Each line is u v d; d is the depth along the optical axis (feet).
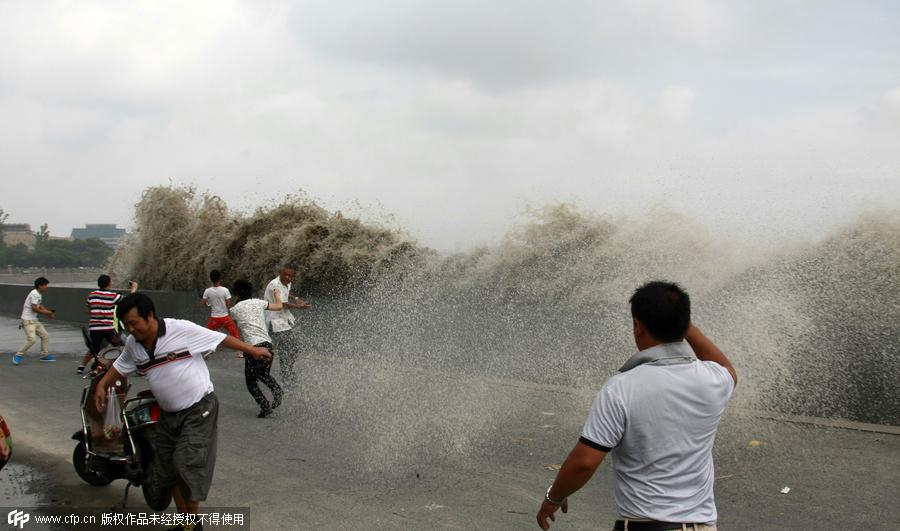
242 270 59.82
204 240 64.69
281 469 20.57
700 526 8.52
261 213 58.95
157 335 15.06
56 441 24.50
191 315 54.95
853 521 15.53
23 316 45.24
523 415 26.50
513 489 18.44
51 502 18.19
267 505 17.53
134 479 17.57
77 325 68.13
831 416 24.11
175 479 15.49
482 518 16.43
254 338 27.53
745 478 18.49
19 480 20.07
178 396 15.17
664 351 8.99
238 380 36.68
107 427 18.35
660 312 8.98
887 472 18.58
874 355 23.52
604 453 8.75
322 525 16.15
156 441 15.47
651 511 8.55
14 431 26.02
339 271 49.47
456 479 19.34
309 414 27.89
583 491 18.07
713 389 8.83
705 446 8.76
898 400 22.98
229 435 24.72
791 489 17.58
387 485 18.95
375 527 15.98
